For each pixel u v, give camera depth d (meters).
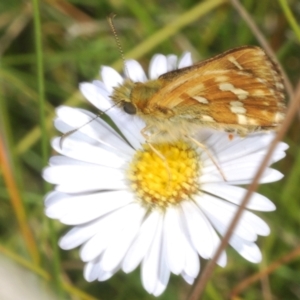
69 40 0.20
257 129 0.17
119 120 0.17
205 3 0.19
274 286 0.18
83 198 0.17
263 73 0.16
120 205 0.17
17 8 0.20
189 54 0.18
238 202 0.16
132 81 0.17
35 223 0.18
